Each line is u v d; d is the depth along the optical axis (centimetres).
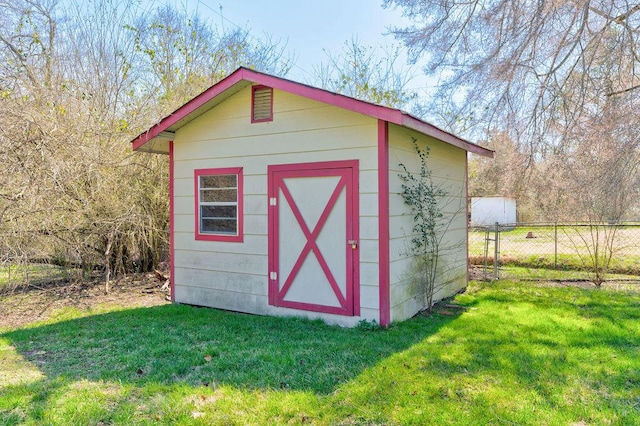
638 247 916
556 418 283
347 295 516
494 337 454
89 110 860
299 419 284
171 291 684
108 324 538
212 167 629
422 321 530
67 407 304
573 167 845
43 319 587
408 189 549
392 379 342
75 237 725
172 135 664
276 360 387
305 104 544
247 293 600
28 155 612
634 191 776
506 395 315
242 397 316
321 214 534
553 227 967
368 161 500
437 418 283
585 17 761
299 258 552
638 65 782
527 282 809
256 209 589
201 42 1251
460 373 355
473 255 1072
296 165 552
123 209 807
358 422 280
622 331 472
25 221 641
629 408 295
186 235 663
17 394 324
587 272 835
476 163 1183
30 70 905
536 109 902
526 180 959
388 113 462
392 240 509
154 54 1091
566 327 491
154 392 328
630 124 741
